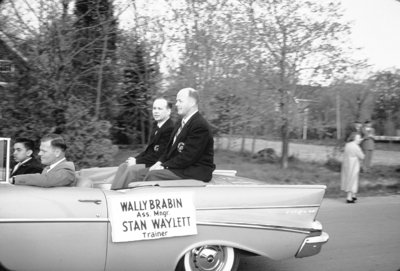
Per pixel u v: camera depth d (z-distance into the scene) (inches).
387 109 855.1
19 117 361.7
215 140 610.5
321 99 571.2
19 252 132.1
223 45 498.3
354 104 642.8
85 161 376.8
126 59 456.8
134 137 571.2
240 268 196.9
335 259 213.6
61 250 135.9
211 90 497.7
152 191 148.8
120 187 172.7
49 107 363.9
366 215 323.0
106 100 442.3
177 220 148.9
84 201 139.9
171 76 499.5
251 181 183.8
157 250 146.9
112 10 408.8
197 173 175.2
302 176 485.7
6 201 133.3
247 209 157.3
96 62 420.5
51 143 164.6
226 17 500.4
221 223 152.9
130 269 145.5
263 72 526.9
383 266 204.2
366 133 544.1
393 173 534.0
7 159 159.0
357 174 372.2
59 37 368.8
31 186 147.8
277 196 162.9
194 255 154.6
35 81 362.3
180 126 190.4
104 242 140.6
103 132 393.7
